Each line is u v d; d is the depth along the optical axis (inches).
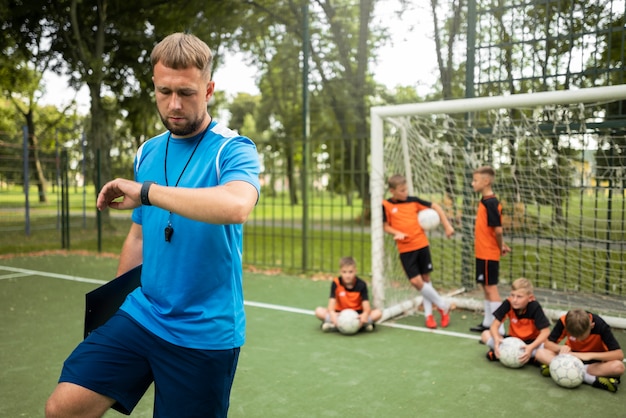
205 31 465.7
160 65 60.9
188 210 53.8
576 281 239.1
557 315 199.6
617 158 208.4
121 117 593.3
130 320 65.7
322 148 589.0
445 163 248.4
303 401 127.5
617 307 206.7
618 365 134.0
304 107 309.1
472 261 251.6
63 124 933.2
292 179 394.0
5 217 658.8
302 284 279.4
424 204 203.6
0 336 185.3
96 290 70.4
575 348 143.2
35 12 518.3
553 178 225.0
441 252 270.1
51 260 365.4
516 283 155.2
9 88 721.0
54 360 159.8
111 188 57.7
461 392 132.7
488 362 156.1
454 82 292.5
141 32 530.6
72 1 483.5
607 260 222.4
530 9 249.1
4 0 475.2
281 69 476.4
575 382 133.3
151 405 127.0
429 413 119.9
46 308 227.6
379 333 188.1
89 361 62.5
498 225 181.8
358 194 574.9
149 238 67.1
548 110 204.8
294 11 423.5
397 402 126.6
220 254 64.7
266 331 190.9
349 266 188.5
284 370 149.6
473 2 254.1
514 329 159.3
